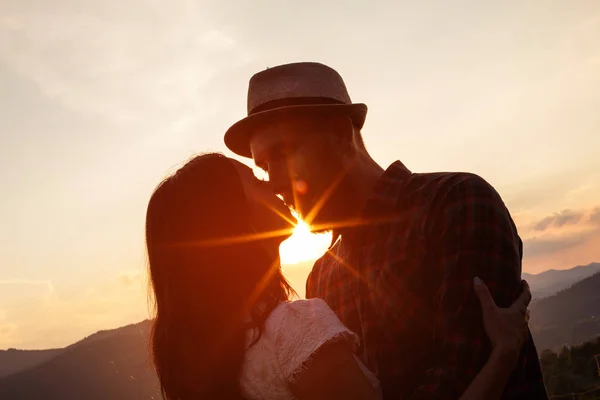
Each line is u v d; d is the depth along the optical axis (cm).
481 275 161
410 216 186
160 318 176
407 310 185
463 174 178
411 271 184
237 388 159
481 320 157
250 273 168
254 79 211
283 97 202
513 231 175
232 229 171
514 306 158
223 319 162
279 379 152
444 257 170
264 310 162
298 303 159
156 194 180
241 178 192
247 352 158
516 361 154
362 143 217
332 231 215
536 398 173
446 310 163
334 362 146
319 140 201
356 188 204
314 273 240
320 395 145
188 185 175
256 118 200
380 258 195
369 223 199
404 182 195
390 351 190
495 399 148
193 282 166
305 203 204
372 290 197
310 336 149
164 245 173
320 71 207
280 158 201
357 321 208
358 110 206
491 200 170
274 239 185
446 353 159
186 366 165
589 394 2469
